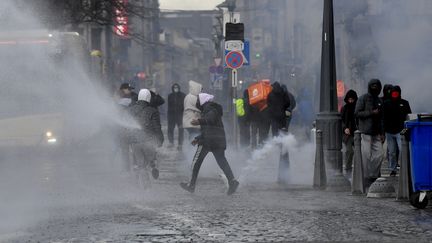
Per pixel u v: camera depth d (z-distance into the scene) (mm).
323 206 21797
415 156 21078
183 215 20141
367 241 16234
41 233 17438
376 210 20875
